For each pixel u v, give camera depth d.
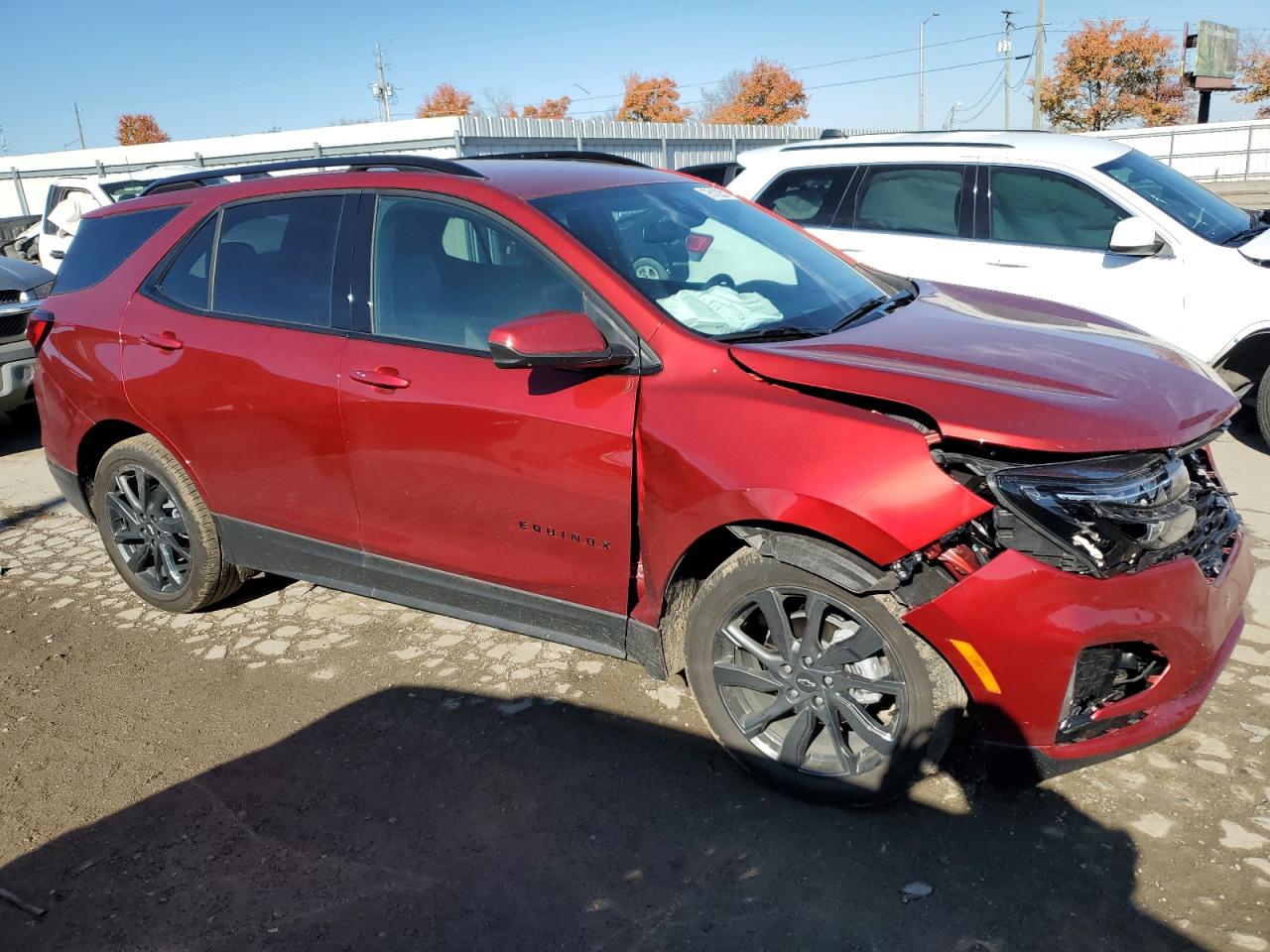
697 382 2.69
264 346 3.47
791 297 3.21
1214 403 2.60
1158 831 2.55
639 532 2.81
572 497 2.88
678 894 2.45
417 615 4.09
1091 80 51.03
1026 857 2.49
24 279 7.13
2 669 3.85
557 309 2.95
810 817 2.70
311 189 3.51
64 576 4.76
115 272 4.02
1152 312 5.62
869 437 2.41
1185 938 2.21
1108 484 2.30
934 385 2.47
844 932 2.29
